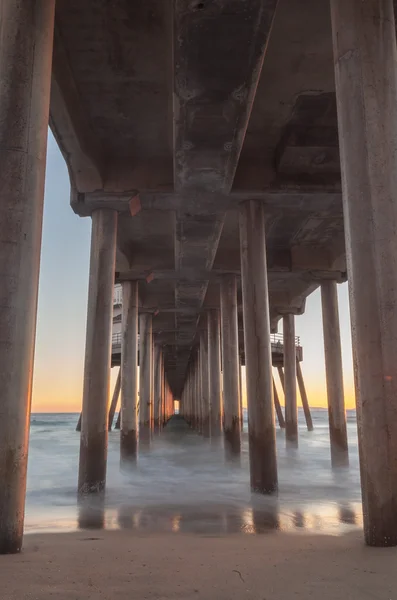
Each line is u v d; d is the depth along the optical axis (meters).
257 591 3.24
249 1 6.85
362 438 5.00
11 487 4.83
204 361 33.19
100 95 10.43
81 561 4.22
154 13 8.29
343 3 5.82
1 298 5.06
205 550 4.80
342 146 5.62
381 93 5.52
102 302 12.91
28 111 5.55
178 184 11.98
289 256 19.25
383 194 5.26
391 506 4.77
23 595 3.15
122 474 15.57
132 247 19.23
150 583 3.44
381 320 5.02
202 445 29.64
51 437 40.88
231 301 19.80
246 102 8.98
